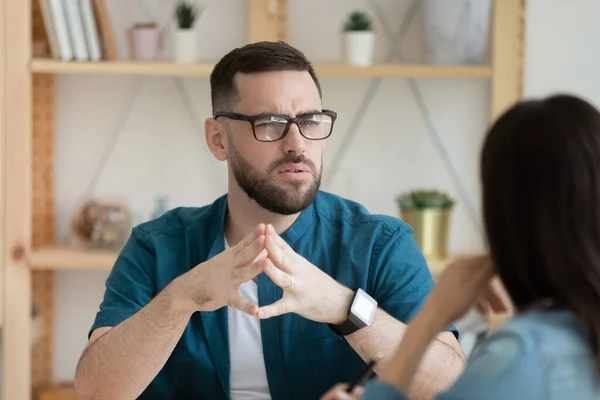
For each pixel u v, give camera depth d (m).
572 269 1.22
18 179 3.03
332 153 3.40
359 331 1.88
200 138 3.39
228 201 2.10
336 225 2.13
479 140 3.41
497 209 1.27
